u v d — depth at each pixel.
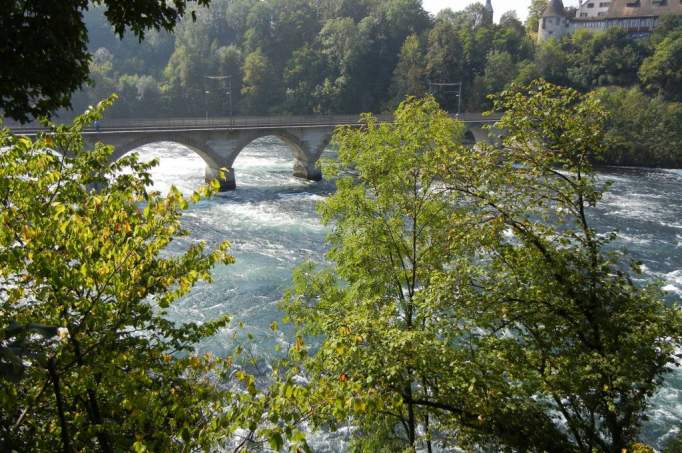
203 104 134.25
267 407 6.78
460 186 13.71
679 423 19.56
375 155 16.77
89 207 8.05
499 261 13.19
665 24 127.50
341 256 17.41
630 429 11.88
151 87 130.62
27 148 9.16
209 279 8.85
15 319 8.27
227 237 41.16
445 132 16.88
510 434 10.76
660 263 37.03
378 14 142.38
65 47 10.09
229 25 166.25
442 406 11.05
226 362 9.48
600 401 11.19
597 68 119.38
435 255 15.33
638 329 11.18
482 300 12.07
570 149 12.89
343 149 17.47
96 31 164.75
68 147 10.80
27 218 8.15
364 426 13.16
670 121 85.56
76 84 10.88
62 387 7.94
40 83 9.88
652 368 11.12
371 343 10.70
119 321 8.18
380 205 16.64
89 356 7.93
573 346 12.34
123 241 7.73
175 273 8.41
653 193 59.88
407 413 13.39
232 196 56.78
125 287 7.70
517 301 12.29
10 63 9.27
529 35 157.12
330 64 132.62
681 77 108.44
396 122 17.22
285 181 66.94
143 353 9.36
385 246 16.38
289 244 39.72
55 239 7.61
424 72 121.88
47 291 8.13
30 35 9.27
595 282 12.02
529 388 11.19
